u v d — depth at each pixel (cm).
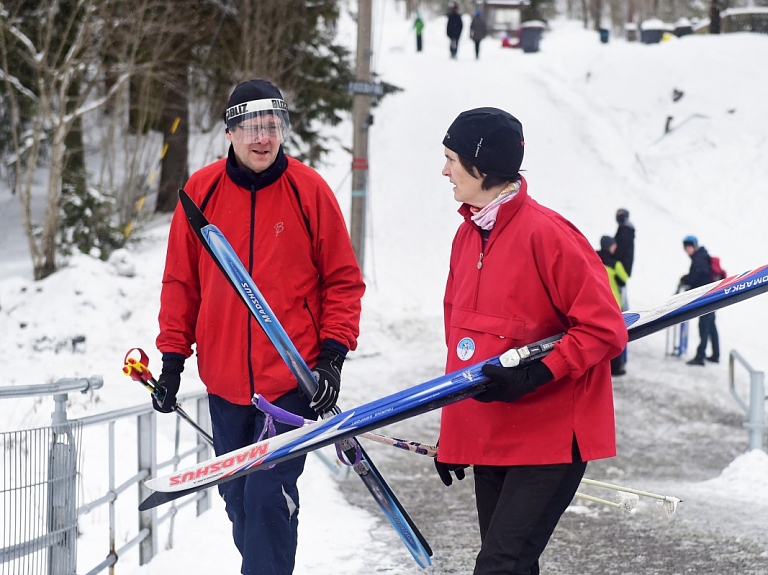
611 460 1002
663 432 1141
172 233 449
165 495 380
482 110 384
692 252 1544
